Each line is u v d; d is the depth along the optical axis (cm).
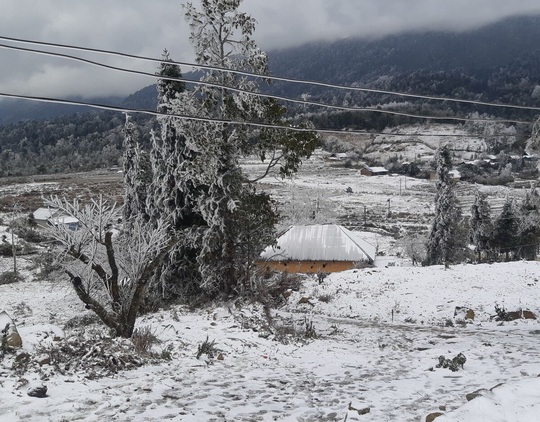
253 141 2302
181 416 764
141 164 3531
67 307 2881
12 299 3438
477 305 2672
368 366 1203
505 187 11600
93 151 17838
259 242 2325
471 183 12288
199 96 2283
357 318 2612
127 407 796
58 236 1320
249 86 2188
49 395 821
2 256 5850
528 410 644
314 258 5503
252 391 929
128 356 1056
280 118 2228
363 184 12631
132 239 1484
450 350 1370
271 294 2464
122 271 1542
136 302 1250
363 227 8362
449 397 870
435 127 16975
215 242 2236
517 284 3100
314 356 1332
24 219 7069
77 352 1020
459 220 5759
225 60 2194
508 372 1034
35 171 14675
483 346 1436
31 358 957
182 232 2362
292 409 819
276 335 1523
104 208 1355
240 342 1365
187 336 1377
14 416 729
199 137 2202
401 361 1261
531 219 2469
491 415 637
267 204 2402
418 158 15712
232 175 2250
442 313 2584
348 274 3744
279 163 2392
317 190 10788
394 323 2336
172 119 2211
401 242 6912
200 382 971
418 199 10938
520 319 2295
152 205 2739
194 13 2188
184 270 2420
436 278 3384
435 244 5734
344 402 862
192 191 2459
